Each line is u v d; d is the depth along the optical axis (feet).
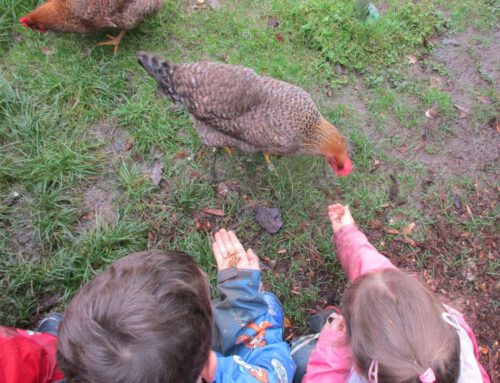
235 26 3.95
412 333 1.67
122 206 3.26
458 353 1.73
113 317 1.34
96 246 3.03
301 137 3.03
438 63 3.97
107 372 1.30
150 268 1.48
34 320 2.85
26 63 3.63
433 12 4.12
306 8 4.01
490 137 3.70
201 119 3.07
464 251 3.29
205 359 1.52
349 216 2.89
